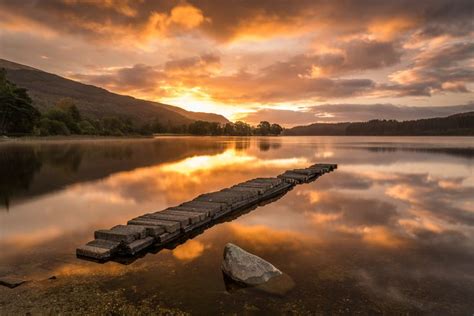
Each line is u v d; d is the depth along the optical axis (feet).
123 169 90.48
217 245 31.63
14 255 27.61
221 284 22.16
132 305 19.17
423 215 43.06
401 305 19.52
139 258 27.84
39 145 184.14
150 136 484.74
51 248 29.45
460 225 38.14
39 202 48.83
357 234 34.58
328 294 20.80
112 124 402.11
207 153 169.37
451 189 64.39
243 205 50.39
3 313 17.99
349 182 75.25
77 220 39.22
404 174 88.74
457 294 21.01
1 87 246.47
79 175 77.20
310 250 29.50
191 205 44.24
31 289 21.13
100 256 26.76
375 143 329.72
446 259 27.27
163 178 75.97
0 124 233.96
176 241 33.09
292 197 57.88
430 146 250.78
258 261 23.30
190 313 18.34
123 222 38.60
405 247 30.30
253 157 153.48
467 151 185.78
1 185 63.26
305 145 288.71
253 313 18.43
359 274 24.00
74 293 20.67
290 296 20.48
